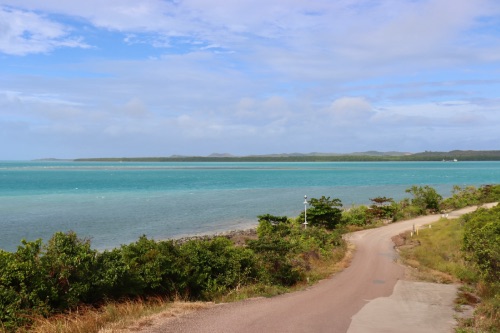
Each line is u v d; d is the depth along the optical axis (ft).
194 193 323.78
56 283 43.65
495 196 229.04
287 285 70.79
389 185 415.85
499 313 46.83
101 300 47.03
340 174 650.84
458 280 74.84
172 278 56.24
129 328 38.22
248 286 63.87
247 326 40.57
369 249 120.88
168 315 43.37
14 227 159.43
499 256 61.26
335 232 131.34
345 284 71.51
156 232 158.30
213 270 63.26
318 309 49.90
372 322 44.57
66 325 38.09
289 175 624.18
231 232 161.07
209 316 43.78
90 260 47.06
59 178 530.27
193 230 165.78
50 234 145.69
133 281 50.93
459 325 43.83
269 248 73.61
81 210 214.07
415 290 65.00
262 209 231.50
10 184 414.21
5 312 39.52
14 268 42.16
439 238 130.41
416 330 41.96
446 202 228.43
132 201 261.85
